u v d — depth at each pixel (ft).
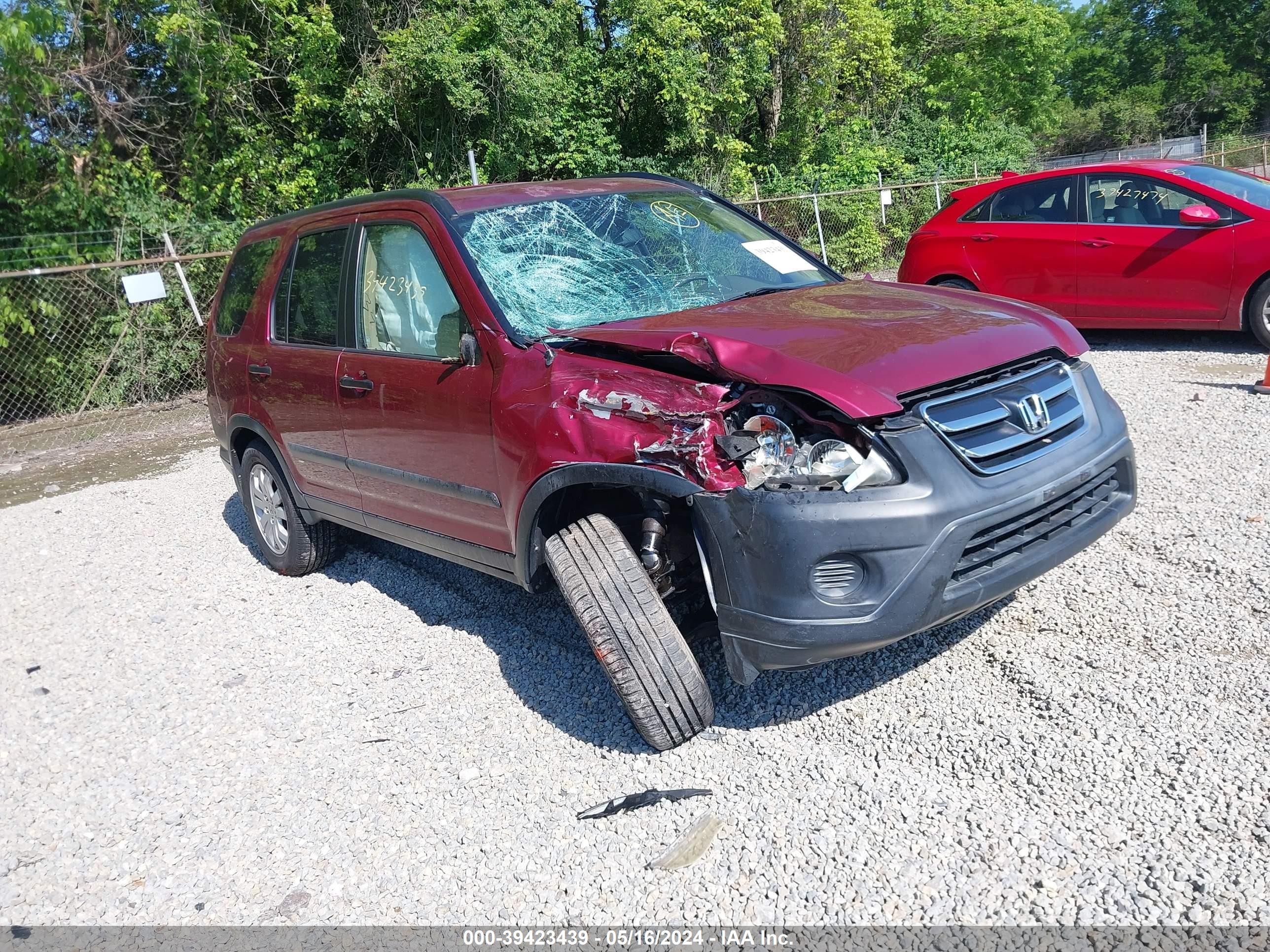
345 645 14.70
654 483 9.64
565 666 12.94
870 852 8.69
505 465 11.23
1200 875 7.76
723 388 9.46
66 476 30.04
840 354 9.65
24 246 42.11
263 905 9.30
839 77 77.66
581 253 12.88
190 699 13.69
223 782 11.51
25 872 10.34
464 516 12.64
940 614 9.22
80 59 46.88
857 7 73.10
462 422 11.93
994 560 9.75
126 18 48.62
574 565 10.27
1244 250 23.82
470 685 12.86
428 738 11.76
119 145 48.85
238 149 52.65
